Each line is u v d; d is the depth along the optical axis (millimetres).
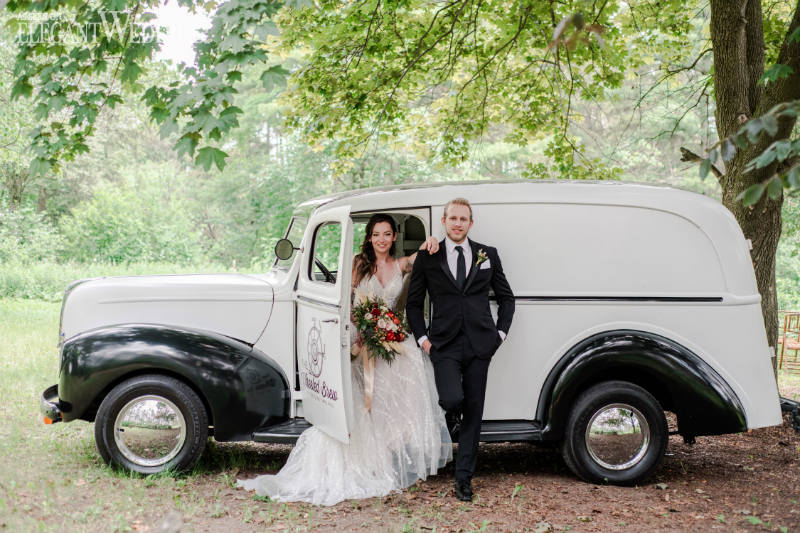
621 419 4598
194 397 4547
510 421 4691
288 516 3936
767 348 4711
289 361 4848
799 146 2859
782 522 3934
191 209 28359
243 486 4461
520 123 9156
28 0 4566
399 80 7480
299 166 20188
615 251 4711
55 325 12328
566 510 4109
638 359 4520
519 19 7441
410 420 4457
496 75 8836
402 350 4535
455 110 8992
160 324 4746
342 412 4062
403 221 5109
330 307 4148
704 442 5961
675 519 3971
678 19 8258
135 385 4508
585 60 8086
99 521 3756
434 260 4379
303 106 8359
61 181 24156
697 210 4738
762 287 6418
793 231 13789
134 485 4355
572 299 4676
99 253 21656
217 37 4078
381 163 18766
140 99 4336
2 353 9398
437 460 4480
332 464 4367
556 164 8969
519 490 4496
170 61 6645
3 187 20953
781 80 5707
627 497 4363
